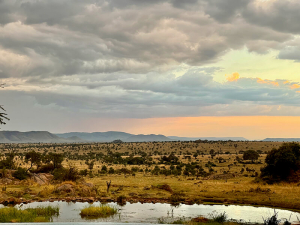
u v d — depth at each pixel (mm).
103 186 43812
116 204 28016
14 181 45781
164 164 131625
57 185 37094
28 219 18594
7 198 29266
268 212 24250
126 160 143000
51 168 68875
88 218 20672
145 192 36656
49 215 21359
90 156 191875
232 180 57344
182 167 112125
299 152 47625
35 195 32500
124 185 46000
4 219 18312
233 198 31219
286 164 45625
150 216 22031
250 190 35469
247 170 83938
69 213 22500
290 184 42469
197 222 19984
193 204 28594
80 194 32750
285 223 19125
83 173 74000
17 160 137250
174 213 23484
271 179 45688
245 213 23703
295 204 26812
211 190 37906
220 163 123375
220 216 21156
